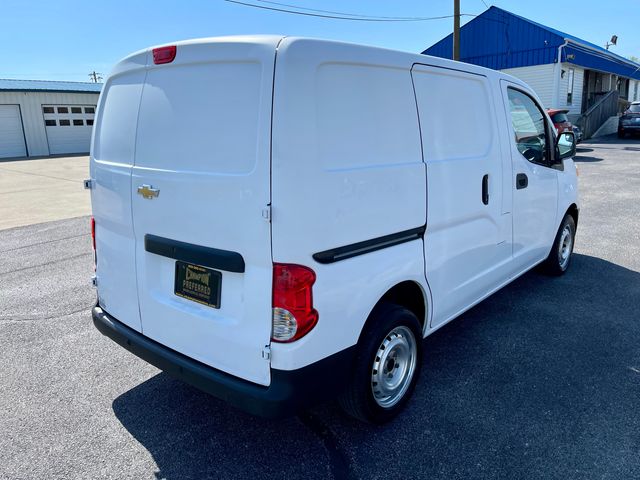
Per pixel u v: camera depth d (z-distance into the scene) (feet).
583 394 10.17
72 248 23.17
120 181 9.14
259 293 7.23
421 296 9.92
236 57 7.12
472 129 10.77
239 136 7.13
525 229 13.69
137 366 11.80
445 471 8.09
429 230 9.53
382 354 8.91
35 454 8.70
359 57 7.77
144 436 9.18
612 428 9.05
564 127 48.29
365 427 9.30
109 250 9.90
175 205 8.04
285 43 6.82
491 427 9.16
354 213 7.73
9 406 10.17
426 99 9.32
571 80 76.95
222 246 7.50
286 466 8.32
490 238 11.87
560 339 12.64
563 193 15.88
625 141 70.18
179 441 9.02
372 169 8.00
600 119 80.53
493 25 75.25
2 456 8.64
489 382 10.69
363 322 8.20
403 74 8.73
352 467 8.25
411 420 9.43
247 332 7.47
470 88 10.76
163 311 8.69
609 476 7.87
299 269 7.06
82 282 18.11
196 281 8.08
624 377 10.80
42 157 77.20
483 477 7.93
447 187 9.86
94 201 10.21
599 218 25.89
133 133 8.84
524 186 13.10
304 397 7.45
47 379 11.22
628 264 18.48
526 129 13.25
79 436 9.19
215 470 8.26
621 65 95.40
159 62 8.16
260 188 6.89
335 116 7.41
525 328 13.29
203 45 7.48
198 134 7.64
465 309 11.50
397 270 8.78
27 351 12.60
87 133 84.53
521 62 73.31
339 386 8.00
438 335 13.00
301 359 7.28
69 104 81.76
